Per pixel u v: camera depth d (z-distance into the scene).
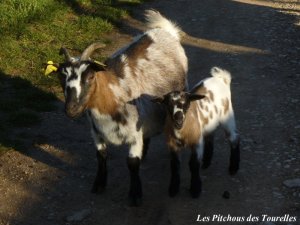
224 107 7.48
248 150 8.27
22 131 8.98
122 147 8.45
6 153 8.34
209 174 7.70
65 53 6.62
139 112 6.87
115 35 13.02
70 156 8.32
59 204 7.19
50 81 10.52
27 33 12.27
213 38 13.09
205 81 7.48
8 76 10.66
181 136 6.80
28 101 9.88
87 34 12.73
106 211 7.02
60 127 9.15
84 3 14.49
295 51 12.28
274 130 8.88
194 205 7.01
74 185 7.60
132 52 7.28
